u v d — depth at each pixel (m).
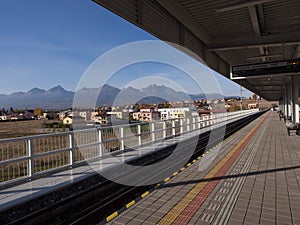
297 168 6.62
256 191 4.93
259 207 4.16
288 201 4.40
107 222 3.77
